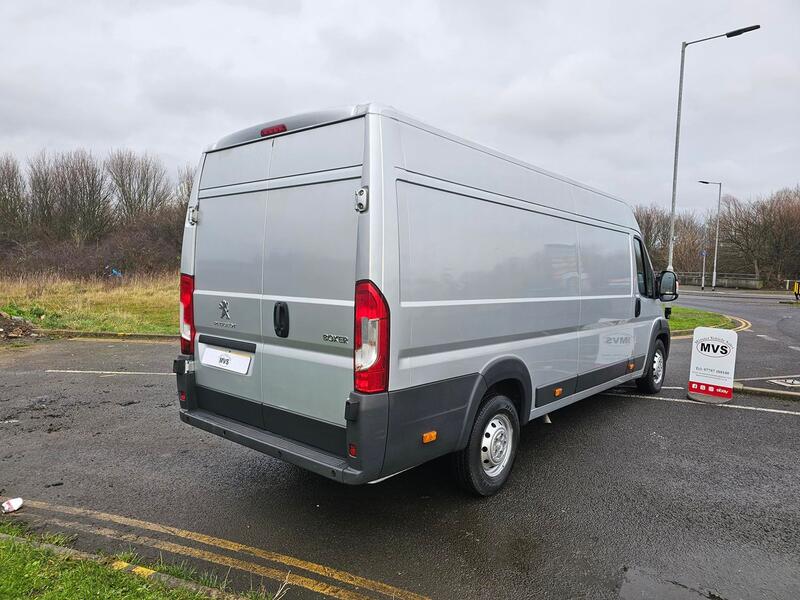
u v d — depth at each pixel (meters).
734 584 2.96
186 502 3.88
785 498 4.06
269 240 3.56
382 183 3.01
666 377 8.60
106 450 4.93
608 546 3.33
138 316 14.72
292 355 3.43
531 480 4.34
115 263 26.27
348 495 4.03
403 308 3.10
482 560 3.15
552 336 4.71
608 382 5.88
